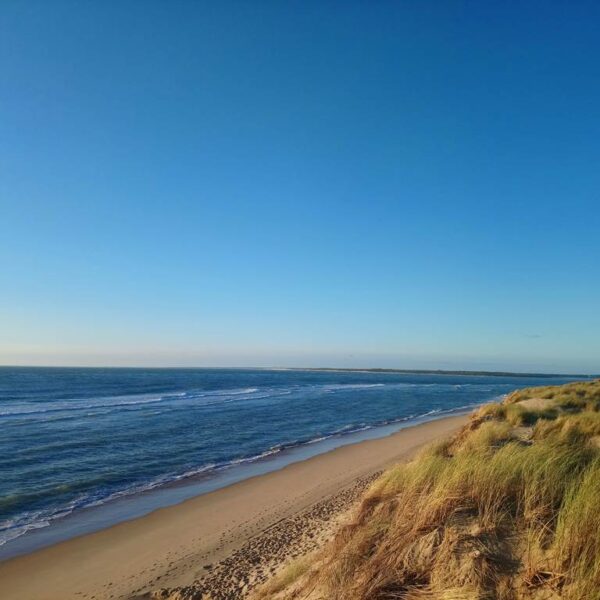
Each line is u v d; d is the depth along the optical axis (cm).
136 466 2050
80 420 3397
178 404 4741
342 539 651
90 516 1395
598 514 425
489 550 468
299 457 2231
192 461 2169
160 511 1427
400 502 666
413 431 2981
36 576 981
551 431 1175
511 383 13812
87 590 895
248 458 2241
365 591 472
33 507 1489
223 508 1419
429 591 449
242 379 12650
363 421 3688
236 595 761
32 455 2216
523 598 404
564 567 409
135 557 1059
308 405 4875
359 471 1778
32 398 5491
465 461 674
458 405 5394
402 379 15875
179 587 848
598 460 589
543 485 555
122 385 8500
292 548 961
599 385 3391
